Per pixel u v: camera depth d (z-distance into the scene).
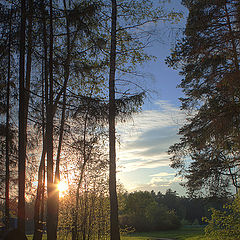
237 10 8.16
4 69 8.20
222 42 8.43
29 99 8.64
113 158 7.88
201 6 8.89
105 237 15.90
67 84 9.09
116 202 7.79
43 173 9.59
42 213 9.41
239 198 11.91
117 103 7.80
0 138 9.81
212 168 13.25
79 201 13.98
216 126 8.85
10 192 10.30
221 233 11.83
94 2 7.91
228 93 8.96
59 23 7.93
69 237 16.00
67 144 9.44
